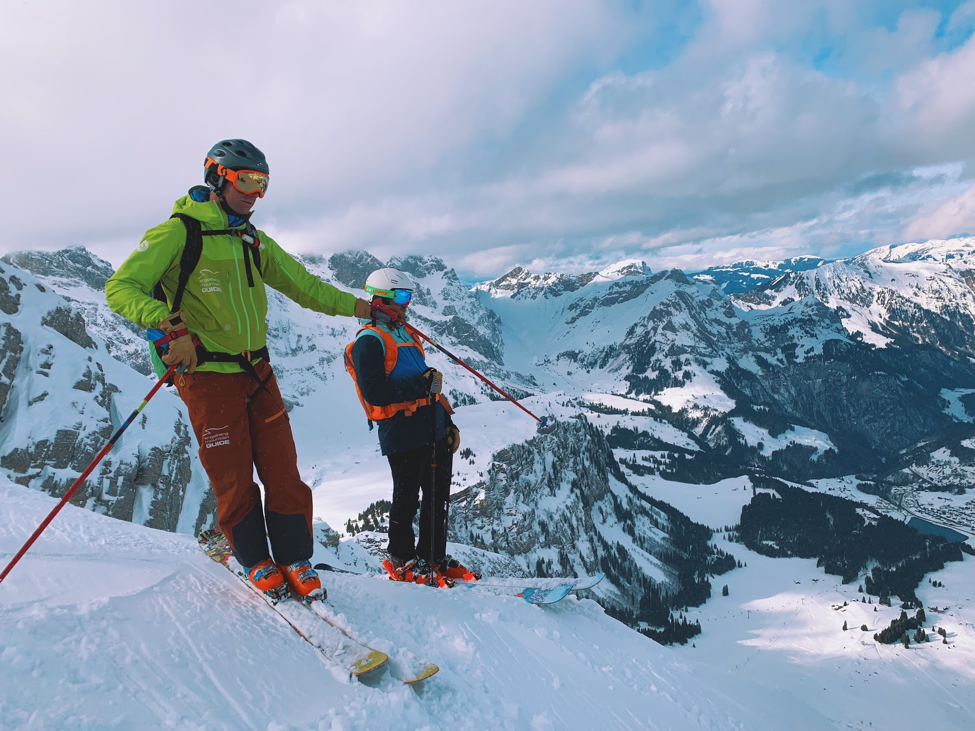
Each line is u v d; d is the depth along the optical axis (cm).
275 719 282
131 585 381
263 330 405
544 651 479
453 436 597
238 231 396
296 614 376
